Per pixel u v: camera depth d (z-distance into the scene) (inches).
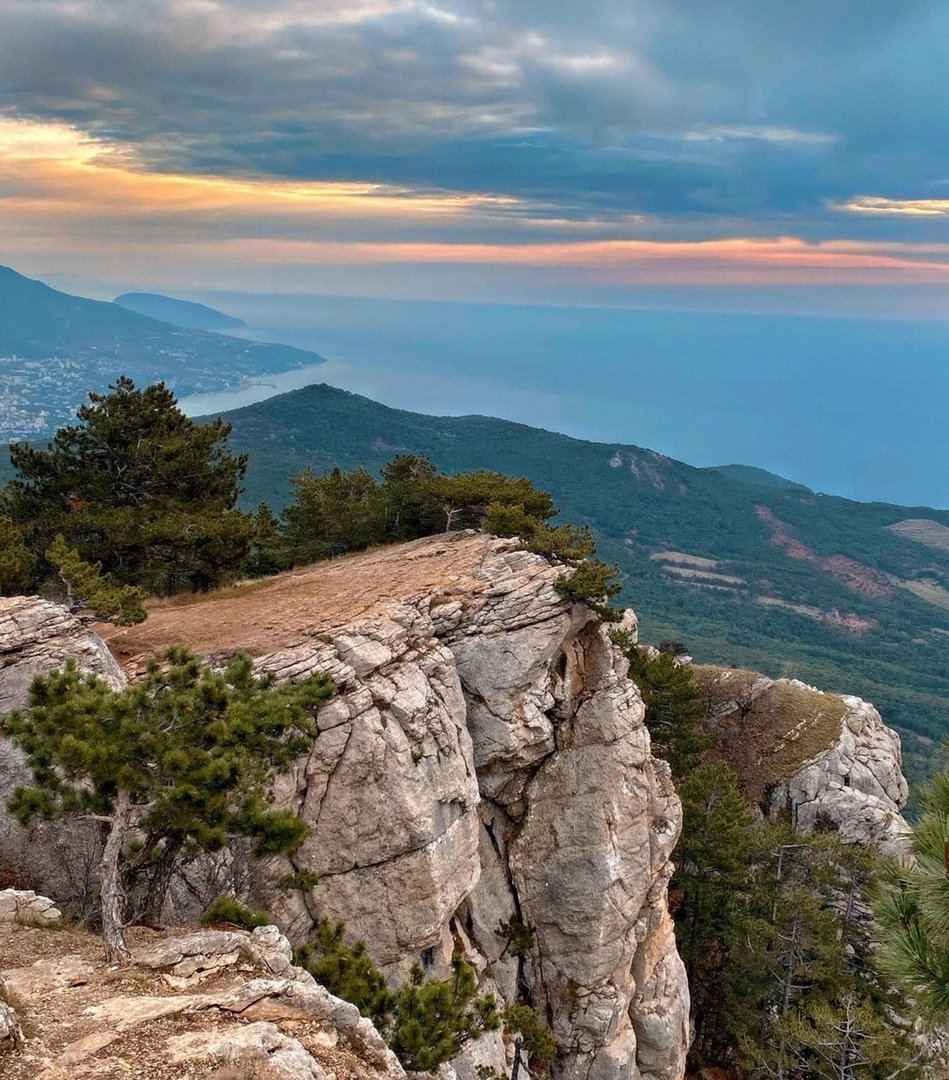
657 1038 1434.5
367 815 1095.6
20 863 869.8
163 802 663.1
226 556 1913.1
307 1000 594.2
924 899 538.6
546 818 1406.3
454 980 845.2
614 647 1528.1
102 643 1124.5
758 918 1840.6
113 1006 561.3
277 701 772.0
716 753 2706.7
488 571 1553.9
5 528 1579.7
